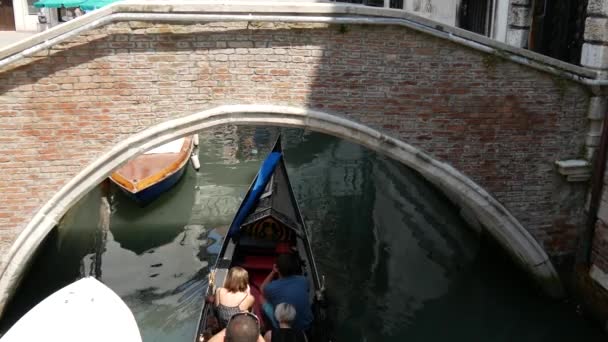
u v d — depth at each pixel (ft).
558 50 24.88
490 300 24.94
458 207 30.55
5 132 19.24
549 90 21.44
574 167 22.02
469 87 20.98
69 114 19.39
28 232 20.10
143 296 24.81
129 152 20.03
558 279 23.63
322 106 20.54
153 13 18.74
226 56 19.57
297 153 43.91
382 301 24.76
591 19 21.24
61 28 18.39
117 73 19.21
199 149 43.62
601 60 21.01
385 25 19.88
